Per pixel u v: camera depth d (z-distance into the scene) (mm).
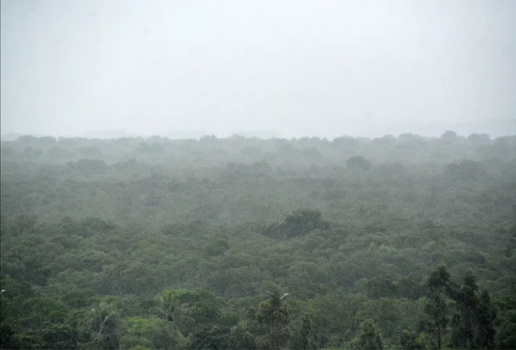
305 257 42719
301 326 27500
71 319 30078
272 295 27109
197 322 30734
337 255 42656
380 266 39500
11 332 26469
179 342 27844
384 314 29391
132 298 35625
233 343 26453
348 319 29766
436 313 25062
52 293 36219
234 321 30406
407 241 45344
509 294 30078
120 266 40125
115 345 28203
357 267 39469
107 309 29938
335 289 36156
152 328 28906
